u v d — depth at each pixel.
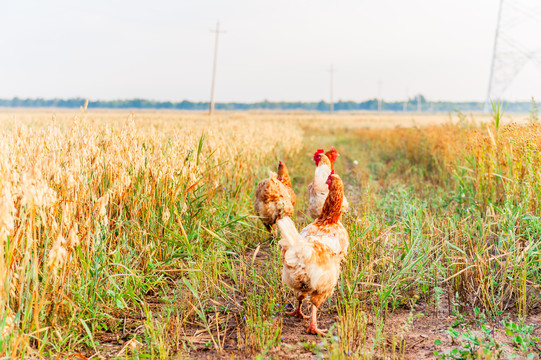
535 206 6.32
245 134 13.29
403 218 6.23
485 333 3.90
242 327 4.43
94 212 4.66
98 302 4.52
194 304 4.88
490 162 7.94
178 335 4.02
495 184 7.81
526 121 7.97
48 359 3.64
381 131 31.12
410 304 4.90
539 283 4.89
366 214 6.77
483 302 4.63
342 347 3.63
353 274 5.16
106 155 5.62
